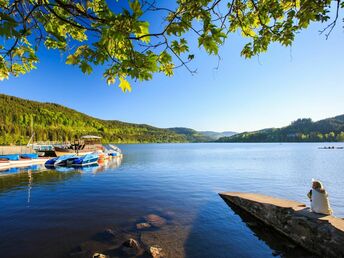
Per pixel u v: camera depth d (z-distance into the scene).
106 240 8.38
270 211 10.17
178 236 8.94
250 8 3.53
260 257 7.64
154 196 15.42
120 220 10.52
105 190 17.34
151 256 7.26
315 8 2.91
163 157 58.00
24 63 3.80
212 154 70.00
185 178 23.69
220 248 8.12
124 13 2.02
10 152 48.41
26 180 21.83
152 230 9.42
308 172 28.36
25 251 7.54
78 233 8.98
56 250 7.61
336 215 11.90
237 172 28.53
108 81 2.87
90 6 2.85
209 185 19.73
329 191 17.53
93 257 7.01
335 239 7.26
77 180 22.00
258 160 46.75
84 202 13.69
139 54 2.42
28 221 10.30
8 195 15.52
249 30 3.69
